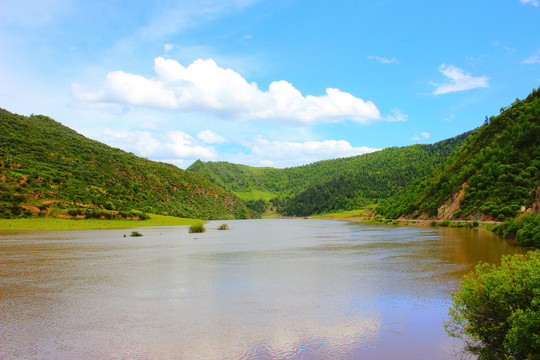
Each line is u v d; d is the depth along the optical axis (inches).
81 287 885.8
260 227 4859.7
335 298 765.9
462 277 973.2
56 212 3614.7
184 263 1296.8
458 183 4261.8
